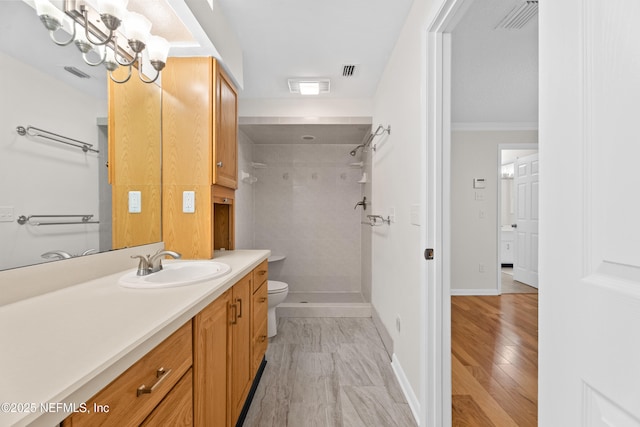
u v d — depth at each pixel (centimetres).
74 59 116
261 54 233
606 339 47
